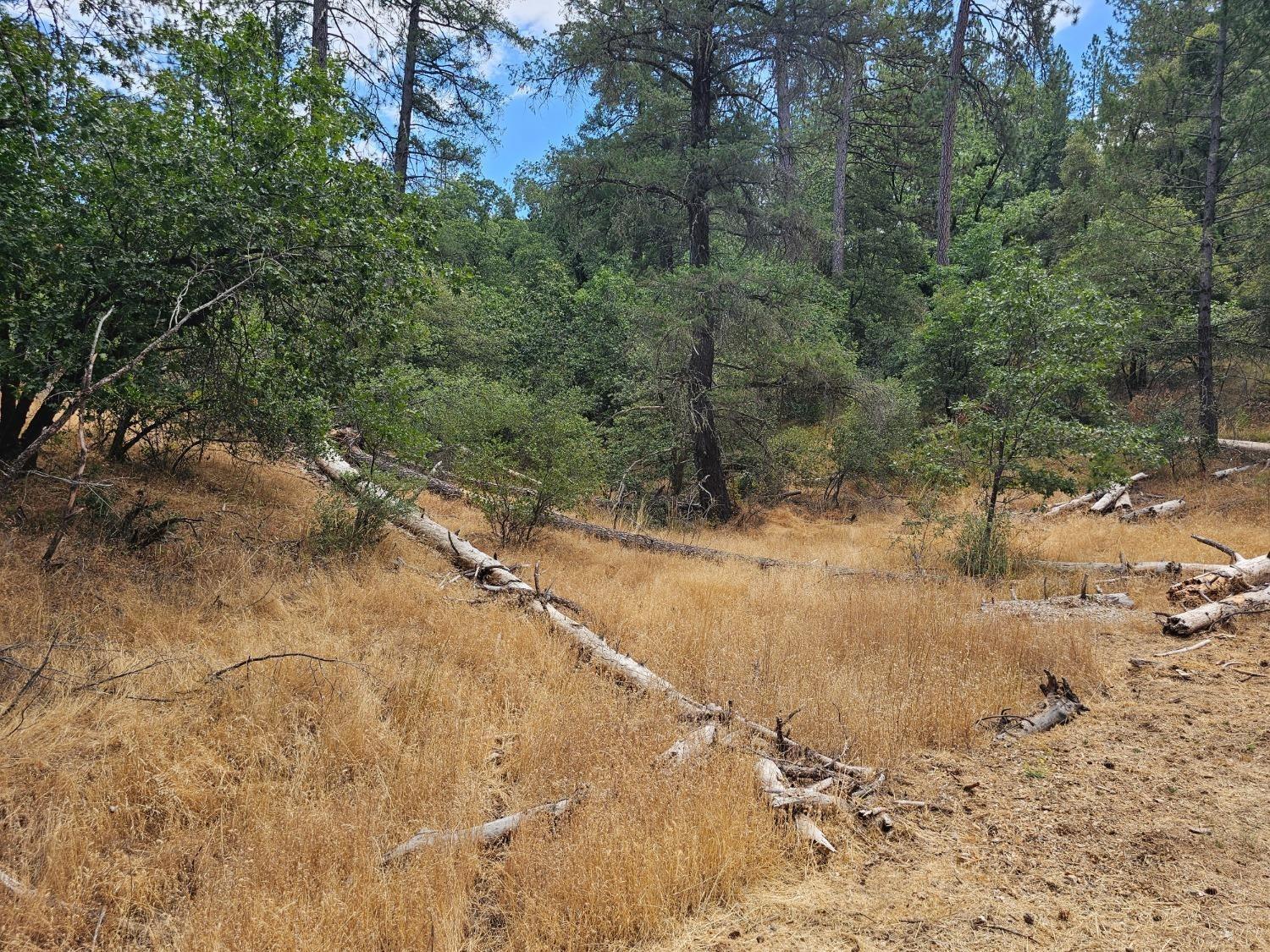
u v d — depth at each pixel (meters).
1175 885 3.54
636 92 18.30
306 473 10.68
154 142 6.33
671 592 8.91
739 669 6.02
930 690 5.64
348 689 5.00
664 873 3.36
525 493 10.99
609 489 17.52
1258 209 18.33
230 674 4.97
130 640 5.33
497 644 6.19
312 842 3.51
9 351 5.82
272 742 4.39
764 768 4.35
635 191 17.20
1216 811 4.22
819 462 20.03
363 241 7.17
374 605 6.74
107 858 3.43
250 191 6.63
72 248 5.94
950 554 11.88
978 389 21.27
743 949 3.07
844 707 5.32
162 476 8.75
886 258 30.22
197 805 3.84
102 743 4.07
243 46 7.27
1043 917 3.29
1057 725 5.48
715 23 16.28
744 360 19.03
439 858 3.43
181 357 7.15
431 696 5.16
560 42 16.72
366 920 3.05
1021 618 7.61
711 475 18.19
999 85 29.94
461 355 17.81
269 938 2.91
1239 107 18.56
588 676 5.89
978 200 36.28
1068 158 24.67
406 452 9.28
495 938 3.18
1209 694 6.02
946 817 4.19
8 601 5.25
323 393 7.98
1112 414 12.38
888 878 3.59
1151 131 20.72
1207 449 18.12
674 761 4.35
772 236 17.69
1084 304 12.30
